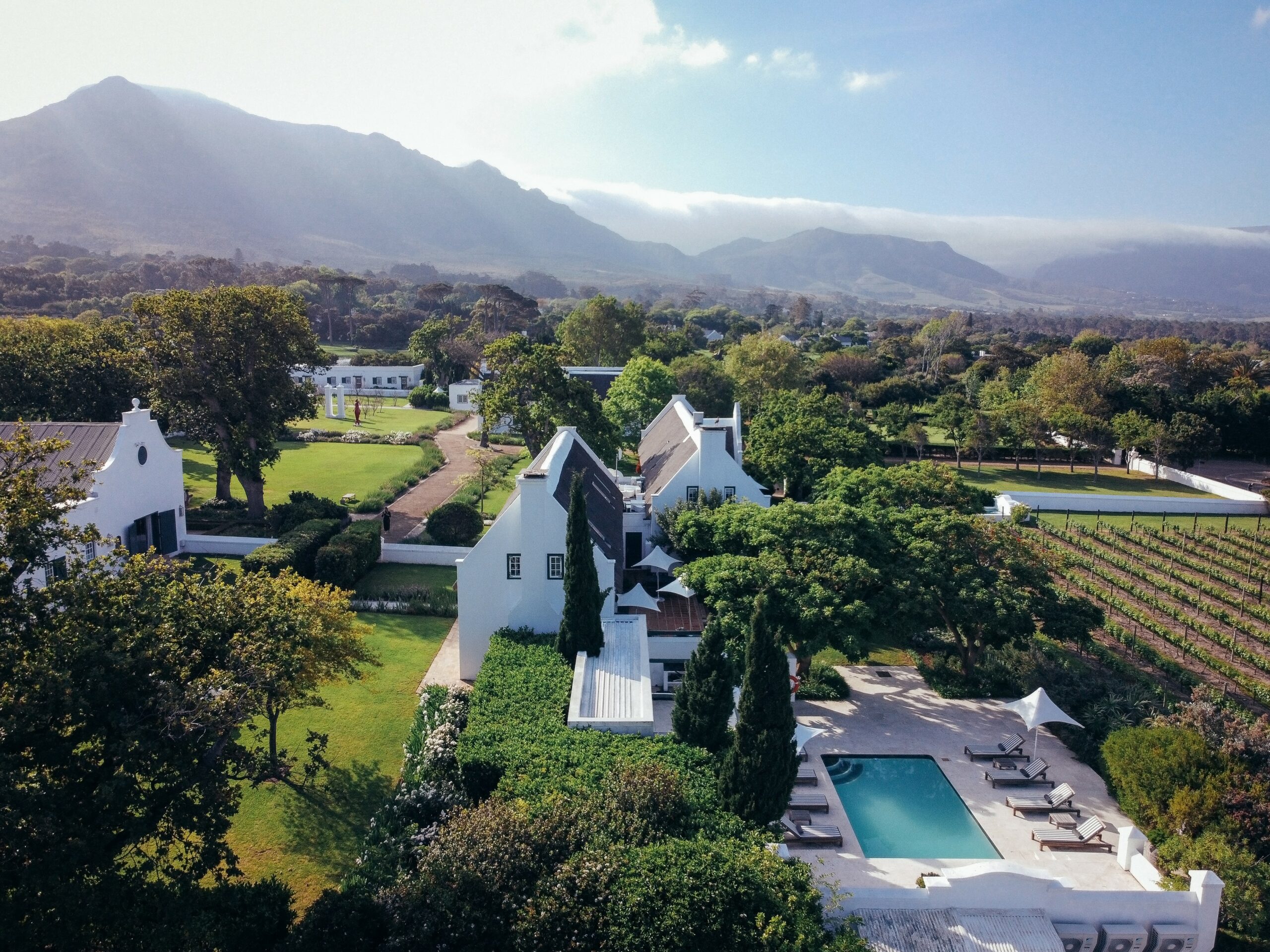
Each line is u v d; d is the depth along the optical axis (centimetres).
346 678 3478
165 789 1919
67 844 1648
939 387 14288
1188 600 5147
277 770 2464
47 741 1806
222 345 5566
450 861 1988
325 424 10506
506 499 6862
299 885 2330
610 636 3434
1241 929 2389
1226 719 3111
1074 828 2788
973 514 4403
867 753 3228
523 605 3606
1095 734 3306
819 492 5038
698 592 3941
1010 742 3253
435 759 2694
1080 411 9762
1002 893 2247
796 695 3659
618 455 6750
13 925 1642
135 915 1788
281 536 5125
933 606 3481
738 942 1844
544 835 2072
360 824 2617
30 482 1984
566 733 2658
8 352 6712
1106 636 4584
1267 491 7675
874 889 2244
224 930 1853
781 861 2084
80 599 1942
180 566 2478
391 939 1906
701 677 2745
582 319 13300
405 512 6400
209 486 6925
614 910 1888
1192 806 2609
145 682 1902
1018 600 3497
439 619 4347
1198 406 10562
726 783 2392
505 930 1931
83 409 6731
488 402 6462
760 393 10694
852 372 14375
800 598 3353
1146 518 7450
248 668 2083
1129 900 2275
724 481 5025
